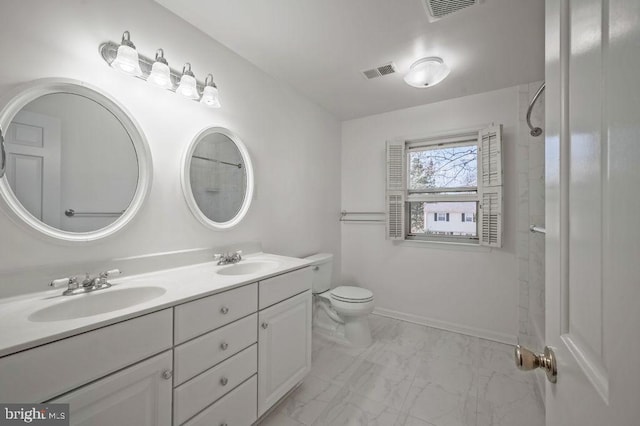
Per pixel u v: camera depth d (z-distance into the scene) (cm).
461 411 143
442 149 254
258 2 132
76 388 71
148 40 130
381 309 278
